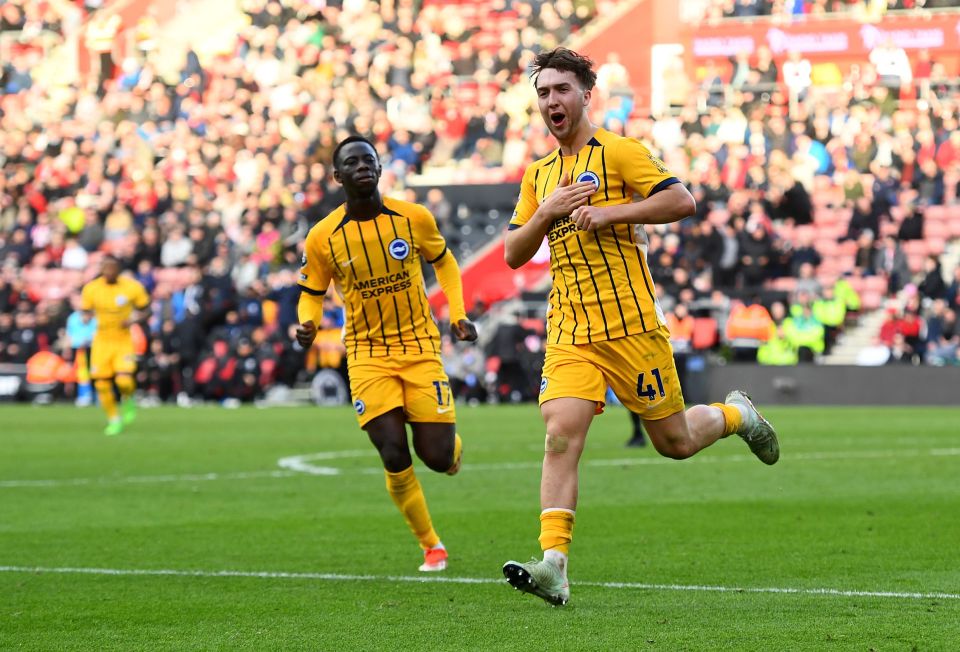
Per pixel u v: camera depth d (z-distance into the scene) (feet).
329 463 58.70
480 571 29.60
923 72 129.18
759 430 27.94
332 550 33.04
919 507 40.81
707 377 106.73
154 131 145.38
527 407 106.11
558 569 23.65
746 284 113.09
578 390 24.34
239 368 116.88
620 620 23.35
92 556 32.27
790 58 132.98
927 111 126.93
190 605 25.49
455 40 144.56
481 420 88.38
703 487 47.21
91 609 25.13
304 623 23.57
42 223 138.21
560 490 24.06
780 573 28.66
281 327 117.91
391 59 140.46
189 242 131.13
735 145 123.13
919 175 121.70
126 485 49.83
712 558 30.86
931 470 53.11
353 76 143.84
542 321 115.96
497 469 54.80
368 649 21.26
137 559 31.73
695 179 122.21
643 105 135.64
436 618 23.86
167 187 138.62
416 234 31.65
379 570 29.84
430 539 30.19
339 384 116.16
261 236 126.11
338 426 84.84
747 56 135.23
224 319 119.44
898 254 113.91
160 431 80.64
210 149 141.69
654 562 30.32
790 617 23.48
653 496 44.37
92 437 75.82
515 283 122.93
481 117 136.05
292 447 67.92
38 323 125.39
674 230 114.83
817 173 124.47
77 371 118.73
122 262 129.59
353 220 31.37
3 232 141.28
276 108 144.15
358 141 31.48
